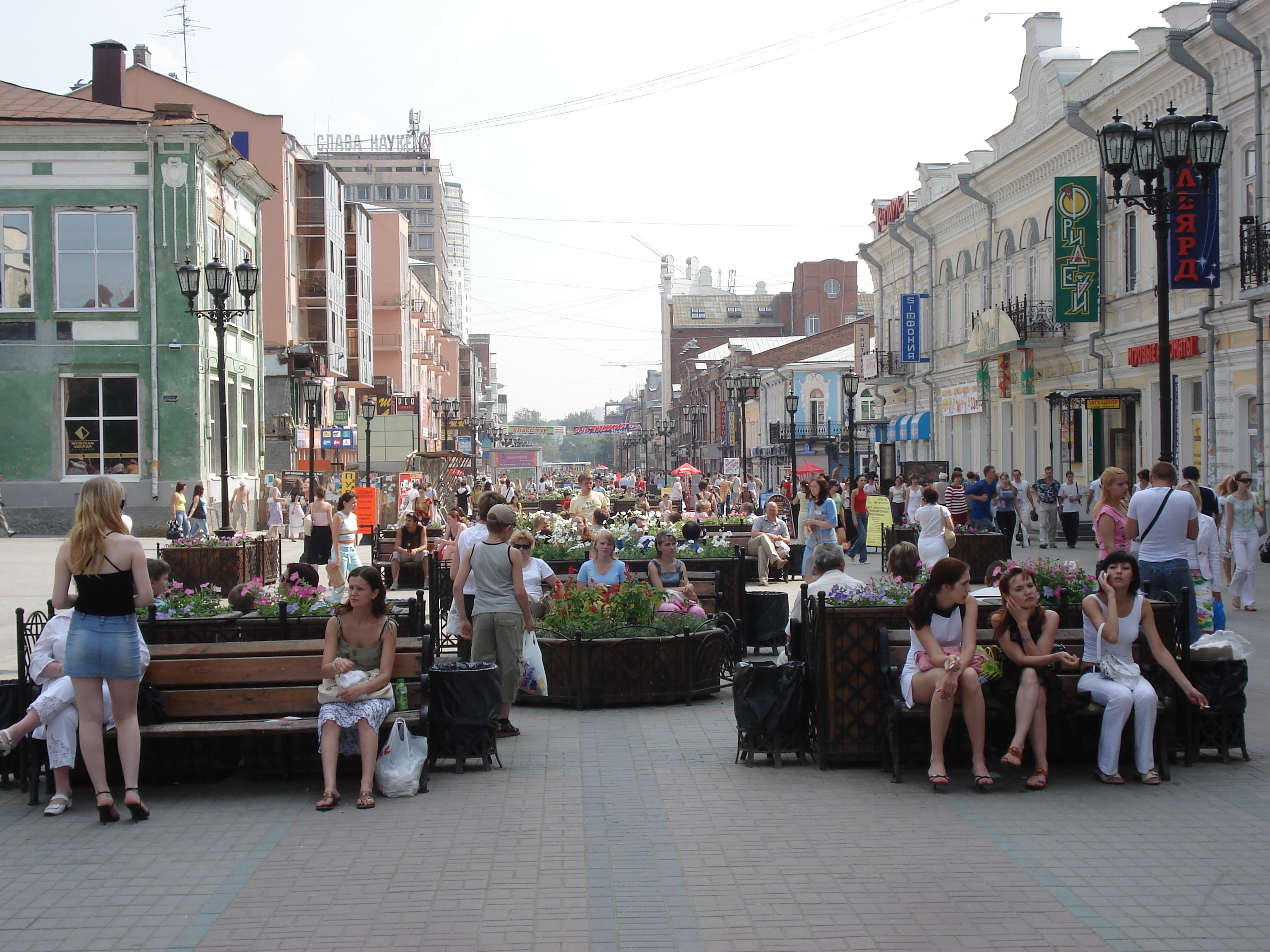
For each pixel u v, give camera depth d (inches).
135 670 266.8
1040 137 1207.6
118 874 228.4
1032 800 275.1
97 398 1234.6
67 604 266.4
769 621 511.8
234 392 1380.4
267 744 301.6
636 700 395.9
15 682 293.7
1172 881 218.1
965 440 1539.1
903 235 1696.6
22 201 1213.7
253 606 350.3
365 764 277.3
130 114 1256.2
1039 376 1288.1
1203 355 930.7
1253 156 866.8
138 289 1224.8
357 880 223.1
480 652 341.1
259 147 1876.2
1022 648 297.1
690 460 3868.1
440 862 233.5
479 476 3270.2
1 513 1189.1
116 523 266.5
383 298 2827.3
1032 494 1205.7
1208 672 305.4
